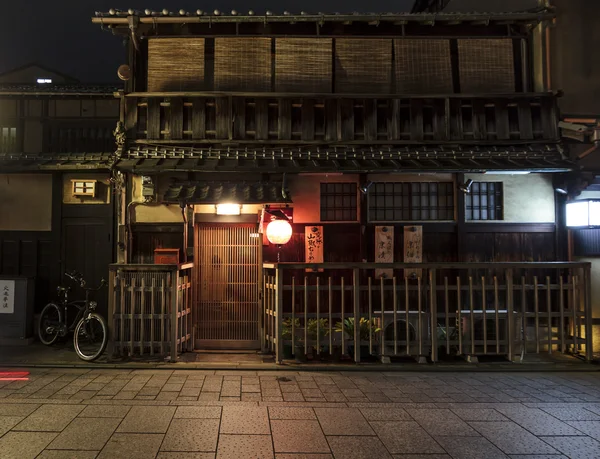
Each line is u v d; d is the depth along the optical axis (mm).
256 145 11867
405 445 5953
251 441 5988
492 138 12039
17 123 15383
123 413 6902
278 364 9953
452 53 12617
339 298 11898
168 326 10234
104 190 12617
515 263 10344
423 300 11859
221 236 11766
